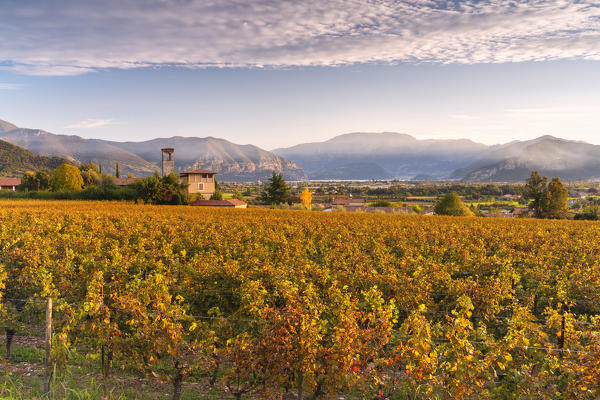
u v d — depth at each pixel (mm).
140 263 12336
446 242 21219
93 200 68062
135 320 7211
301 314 6535
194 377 8172
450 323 7309
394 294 10539
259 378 6809
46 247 13883
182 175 92875
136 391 7523
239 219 35375
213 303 11055
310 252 17359
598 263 15453
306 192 104250
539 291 11719
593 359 5934
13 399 6539
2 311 8859
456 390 6094
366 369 6641
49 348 7102
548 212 82625
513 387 6188
